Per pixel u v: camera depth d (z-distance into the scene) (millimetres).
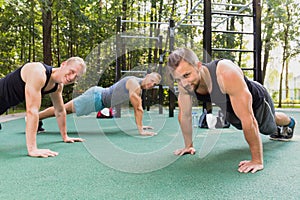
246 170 1422
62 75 2039
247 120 1425
